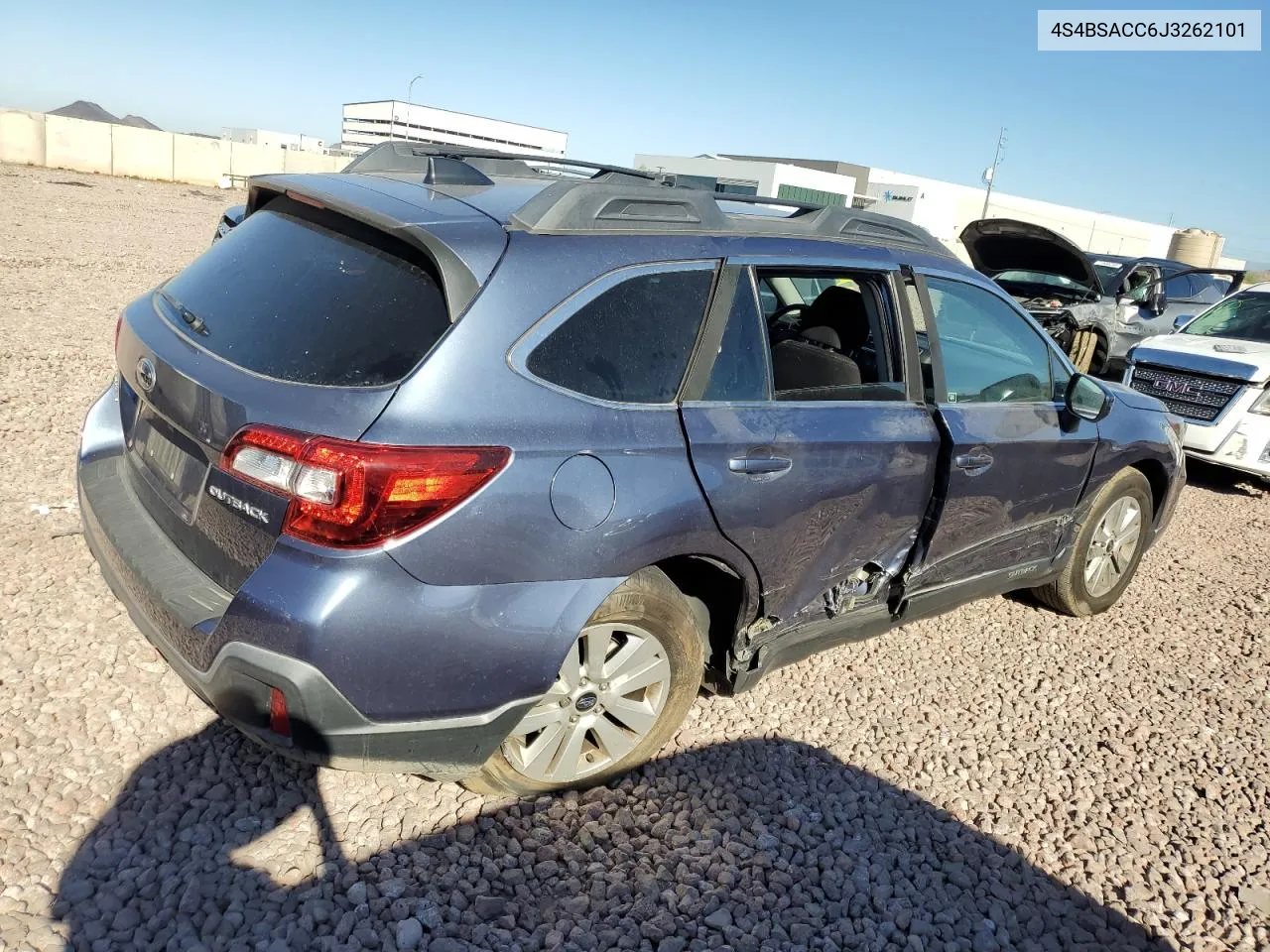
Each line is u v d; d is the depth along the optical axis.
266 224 2.97
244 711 2.36
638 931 2.54
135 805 2.72
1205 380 8.03
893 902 2.77
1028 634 4.70
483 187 2.96
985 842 3.10
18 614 3.59
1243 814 3.41
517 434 2.43
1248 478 8.74
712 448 2.79
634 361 2.71
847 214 3.42
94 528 2.95
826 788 3.26
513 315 2.48
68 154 37.31
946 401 3.57
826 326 3.68
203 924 2.36
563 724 2.82
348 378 2.35
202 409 2.50
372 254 2.59
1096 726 3.90
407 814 2.84
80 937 2.27
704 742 3.41
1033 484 3.99
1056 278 11.11
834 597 3.39
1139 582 5.61
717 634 3.19
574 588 2.54
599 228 2.74
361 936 2.38
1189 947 2.76
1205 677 4.45
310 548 2.27
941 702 3.94
